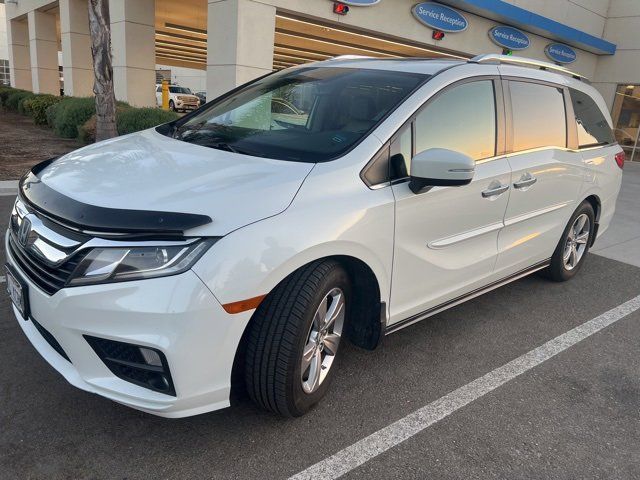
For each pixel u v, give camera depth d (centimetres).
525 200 376
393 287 289
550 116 407
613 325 411
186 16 2091
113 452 236
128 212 212
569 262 489
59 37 2870
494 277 376
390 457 247
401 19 1479
